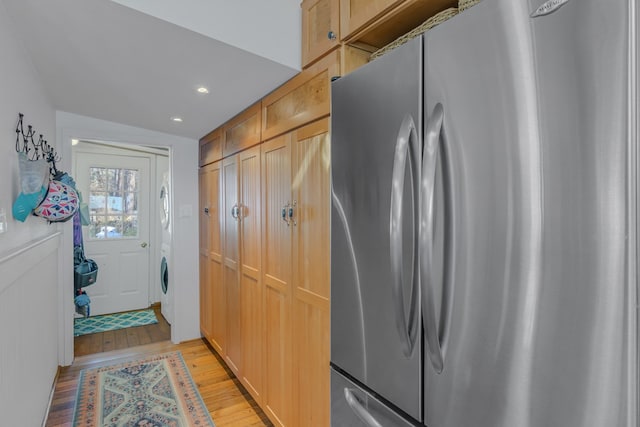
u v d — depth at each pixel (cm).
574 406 61
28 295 159
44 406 204
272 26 156
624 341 56
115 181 414
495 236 73
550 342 65
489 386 75
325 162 149
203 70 168
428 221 85
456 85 82
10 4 120
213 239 295
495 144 73
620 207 56
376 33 134
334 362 130
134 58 158
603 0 57
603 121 57
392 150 102
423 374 91
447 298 84
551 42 64
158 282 436
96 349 312
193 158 328
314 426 159
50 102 231
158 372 271
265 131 201
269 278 198
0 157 121
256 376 217
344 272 124
